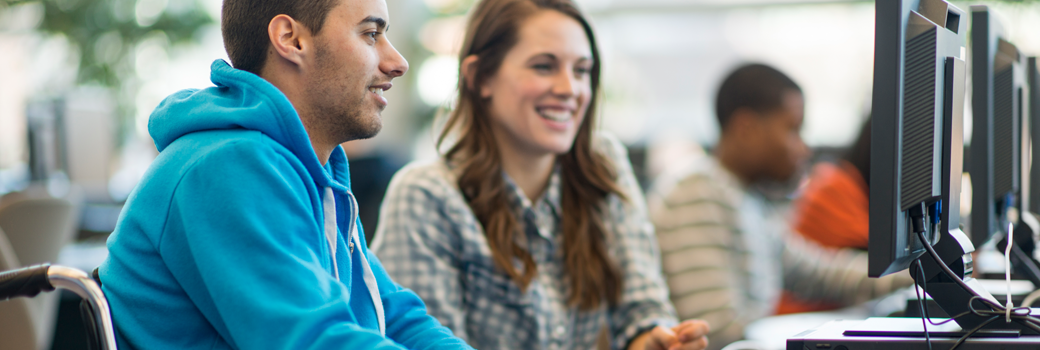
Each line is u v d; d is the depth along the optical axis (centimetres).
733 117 208
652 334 142
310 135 99
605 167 164
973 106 126
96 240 366
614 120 750
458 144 158
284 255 81
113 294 90
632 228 167
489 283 150
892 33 90
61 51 676
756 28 726
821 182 229
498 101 154
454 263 150
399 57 100
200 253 81
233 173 83
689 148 521
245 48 97
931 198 91
